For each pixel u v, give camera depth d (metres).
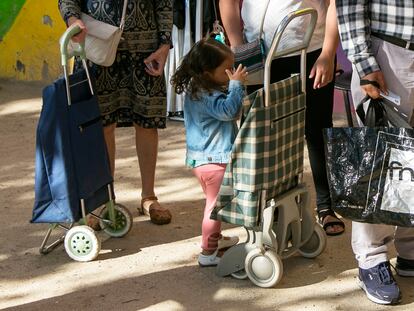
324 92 4.51
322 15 4.38
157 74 4.58
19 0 8.05
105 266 4.24
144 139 4.77
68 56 4.13
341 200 3.67
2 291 4.00
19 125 6.98
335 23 4.03
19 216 4.96
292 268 4.17
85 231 4.24
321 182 4.63
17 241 4.58
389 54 3.50
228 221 3.90
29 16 8.04
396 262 4.07
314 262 4.23
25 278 4.13
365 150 3.60
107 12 4.44
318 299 3.84
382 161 3.57
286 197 4.01
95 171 4.29
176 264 4.24
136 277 4.11
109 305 3.83
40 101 7.68
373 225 3.77
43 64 8.09
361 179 3.62
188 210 4.99
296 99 3.97
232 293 3.92
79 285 4.04
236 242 4.28
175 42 6.63
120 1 4.44
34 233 4.69
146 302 3.85
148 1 4.55
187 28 6.54
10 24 8.16
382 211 3.61
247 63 4.25
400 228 3.91
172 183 5.50
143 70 4.61
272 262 3.89
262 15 4.24
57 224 4.37
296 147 4.05
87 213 4.26
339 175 3.65
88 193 4.24
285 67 4.34
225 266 4.04
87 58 4.35
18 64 8.23
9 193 5.38
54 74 8.05
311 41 4.37
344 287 3.96
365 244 3.81
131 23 4.51
